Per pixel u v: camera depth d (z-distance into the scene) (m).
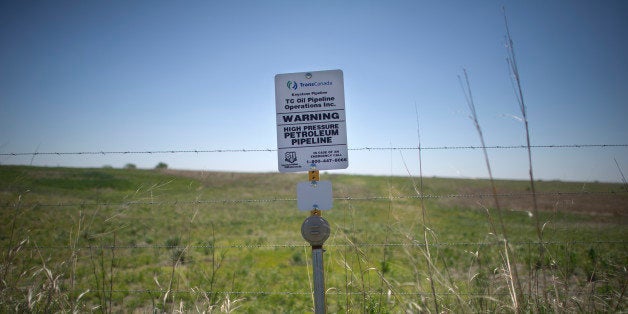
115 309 6.41
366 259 3.72
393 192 3.78
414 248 3.92
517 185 28.62
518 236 16.11
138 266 10.25
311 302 7.21
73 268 3.94
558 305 3.33
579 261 8.16
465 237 17.28
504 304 3.41
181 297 6.71
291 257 12.45
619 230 13.84
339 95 3.49
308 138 3.48
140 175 47.69
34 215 17.14
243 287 8.41
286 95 3.50
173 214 21.45
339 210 24.25
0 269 3.98
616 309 3.64
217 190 41.38
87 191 36.59
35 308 3.79
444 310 3.49
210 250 12.74
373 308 4.01
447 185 39.44
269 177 53.44
